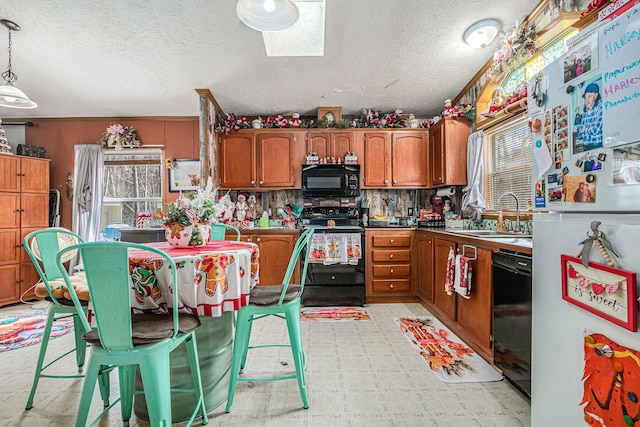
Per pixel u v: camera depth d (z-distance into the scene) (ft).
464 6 7.29
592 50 3.10
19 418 5.08
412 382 6.07
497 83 9.16
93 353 3.73
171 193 13.76
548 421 3.59
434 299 9.88
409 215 13.50
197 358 4.80
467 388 5.86
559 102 3.59
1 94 7.80
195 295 4.51
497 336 6.21
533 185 4.10
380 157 12.62
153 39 8.30
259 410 5.26
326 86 11.08
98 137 13.92
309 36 8.98
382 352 7.38
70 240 8.20
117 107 12.85
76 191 13.39
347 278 11.16
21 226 11.74
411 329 8.85
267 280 11.58
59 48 8.69
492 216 10.10
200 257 4.56
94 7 7.10
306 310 10.68
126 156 14.02
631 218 2.75
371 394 5.69
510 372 5.75
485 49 9.01
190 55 9.07
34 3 6.96
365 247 11.44
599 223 2.88
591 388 2.97
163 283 4.51
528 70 8.14
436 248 9.71
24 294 10.69
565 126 3.49
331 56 9.22
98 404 5.51
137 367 5.13
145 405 5.05
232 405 5.40
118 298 3.58
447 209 12.33
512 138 9.39
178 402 5.03
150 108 12.99
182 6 7.10
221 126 12.76
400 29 8.07
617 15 2.88
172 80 10.52
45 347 5.48
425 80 10.80
